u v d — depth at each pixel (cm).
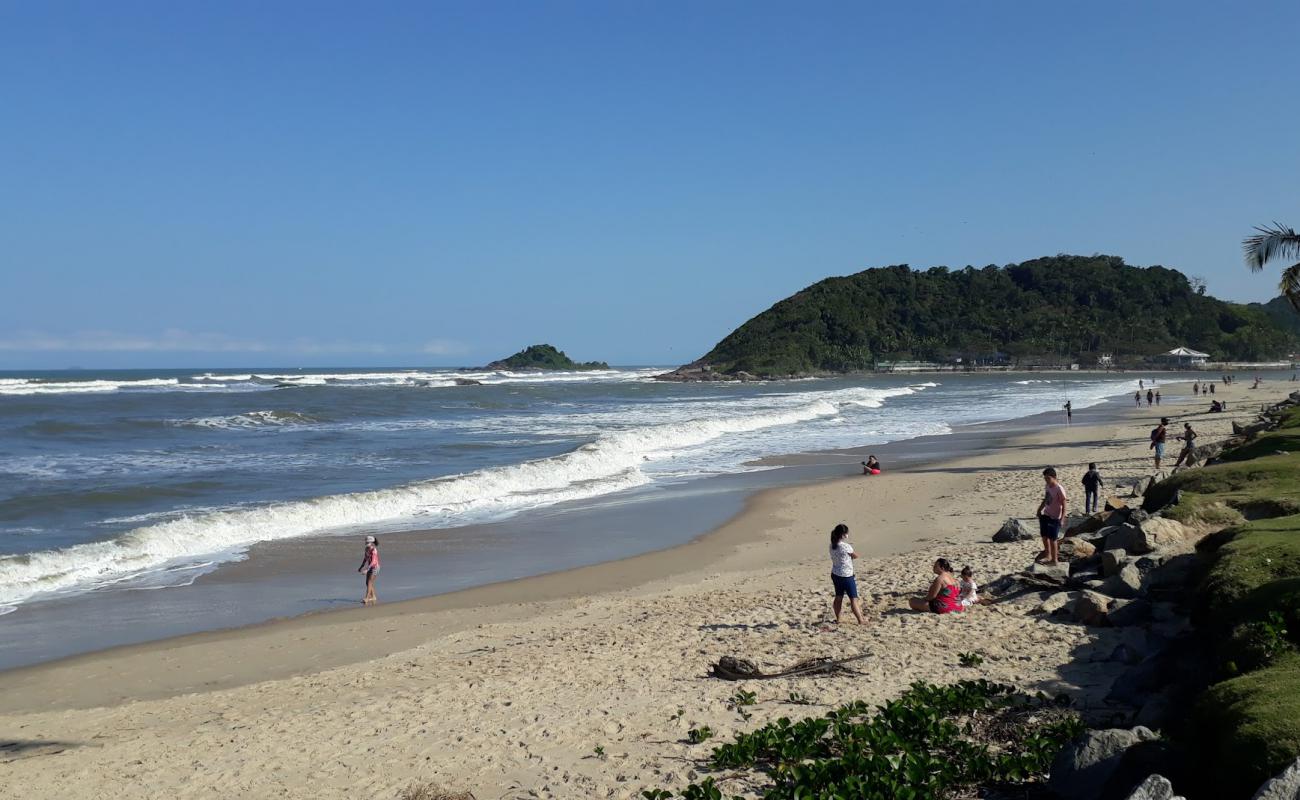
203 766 862
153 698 1140
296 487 2809
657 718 900
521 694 1020
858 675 986
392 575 1792
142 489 2652
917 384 13075
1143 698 807
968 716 818
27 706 1115
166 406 6462
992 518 2092
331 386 10219
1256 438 2438
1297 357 19438
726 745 777
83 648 1349
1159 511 1484
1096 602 1097
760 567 1789
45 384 9731
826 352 19862
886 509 2356
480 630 1397
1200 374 15850
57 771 876
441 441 4250
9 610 1548
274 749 895
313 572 1812
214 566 1861
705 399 8562
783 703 915
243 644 1359
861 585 1481
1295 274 2497
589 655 1172
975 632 1120
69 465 3291
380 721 959
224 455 3656
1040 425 5000
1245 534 1082
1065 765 614
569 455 3331
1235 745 536
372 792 773
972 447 3869
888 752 728
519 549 2014
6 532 2095
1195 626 932
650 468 3362
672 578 1730
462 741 880
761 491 2755
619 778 757
